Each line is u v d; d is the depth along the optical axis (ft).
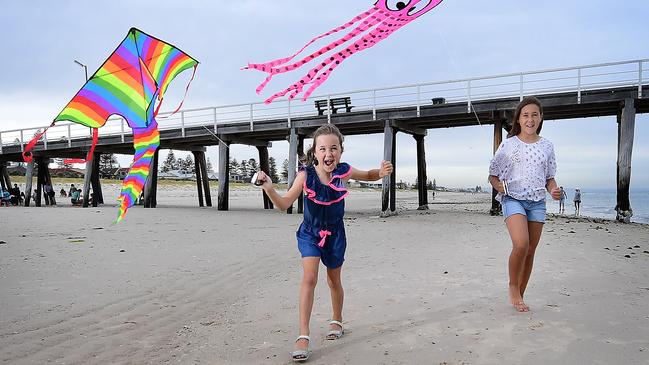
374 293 14.56
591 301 12.91
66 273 17.90
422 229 34.73
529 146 12.06
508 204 12.11
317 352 9.56
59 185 155.33
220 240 28.14
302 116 55.98
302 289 9.83
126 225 38.17
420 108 49.47
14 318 12.15
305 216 10.25
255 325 11.57
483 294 13.98
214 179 244.42
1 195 82.84
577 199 70.79
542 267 18.13
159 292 15.19
